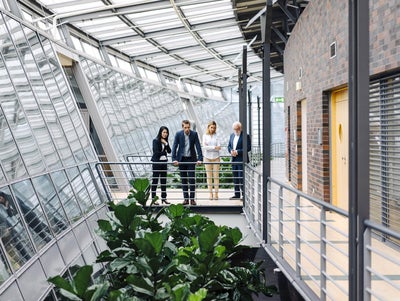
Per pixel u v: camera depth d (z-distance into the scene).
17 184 6.23
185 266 4.87
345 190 8.95
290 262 6.09
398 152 6.48
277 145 34.34
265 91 7.58
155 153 11.06
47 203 7.02
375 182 7.21
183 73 29.69
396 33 6.03
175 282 4.66
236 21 17.83
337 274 5.48
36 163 7.36
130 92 19.78
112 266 5.26
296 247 5.43
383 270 5.54
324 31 9.50
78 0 13.45
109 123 15.55
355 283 3.47
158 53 21.84
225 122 39.94
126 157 15.80
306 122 11.91
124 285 5.46
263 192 7.49
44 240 6.25
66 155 9.14
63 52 13.36
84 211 8.64
